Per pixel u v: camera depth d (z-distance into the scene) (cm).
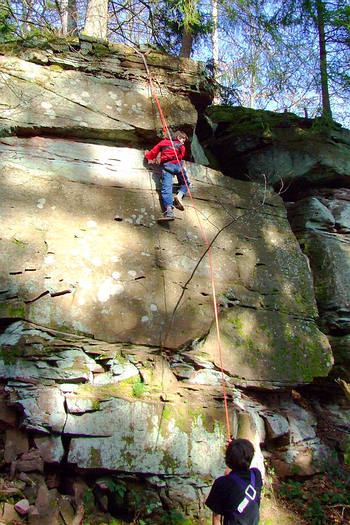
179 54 866
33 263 498
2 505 384
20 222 516
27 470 416
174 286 554
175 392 495
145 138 629
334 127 833
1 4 673
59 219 534
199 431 476
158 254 564
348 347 674
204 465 464
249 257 627
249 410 539
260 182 809
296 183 820
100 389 467
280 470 541
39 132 579
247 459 325
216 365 533
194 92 668
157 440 456
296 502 510
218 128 843
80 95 602
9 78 578
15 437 433
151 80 644
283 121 830
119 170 596
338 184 834
